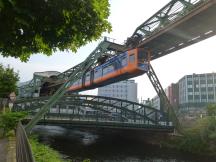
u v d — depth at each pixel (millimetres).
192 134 47812
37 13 4945
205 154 42344
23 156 5871
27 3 4672
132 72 45594
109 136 68375
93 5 5508
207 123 47281
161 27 46562
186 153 44531
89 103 57594
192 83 127875
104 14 6039
